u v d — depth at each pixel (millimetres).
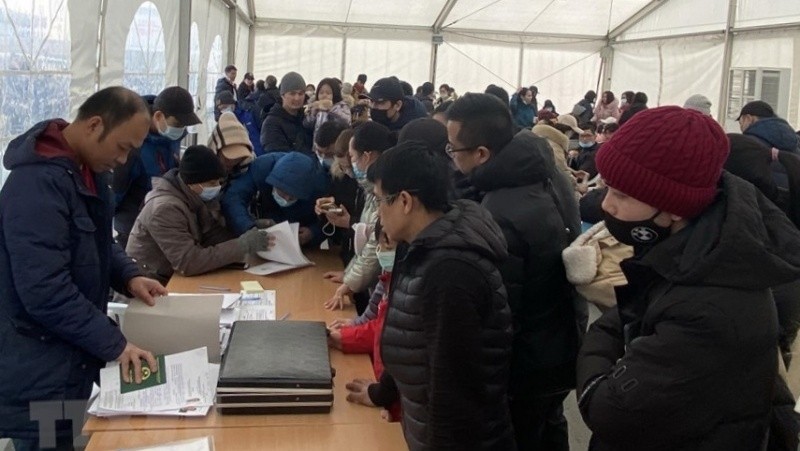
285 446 1552
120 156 1765
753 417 1142
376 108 4449
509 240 1918
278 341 1865
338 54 13859
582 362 1352
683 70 10953
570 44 13961
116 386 1686
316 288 2713
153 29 4891
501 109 2020
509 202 1967
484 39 13914
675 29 11320
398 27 13766
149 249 2789
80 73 3350
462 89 14133
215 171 2783
